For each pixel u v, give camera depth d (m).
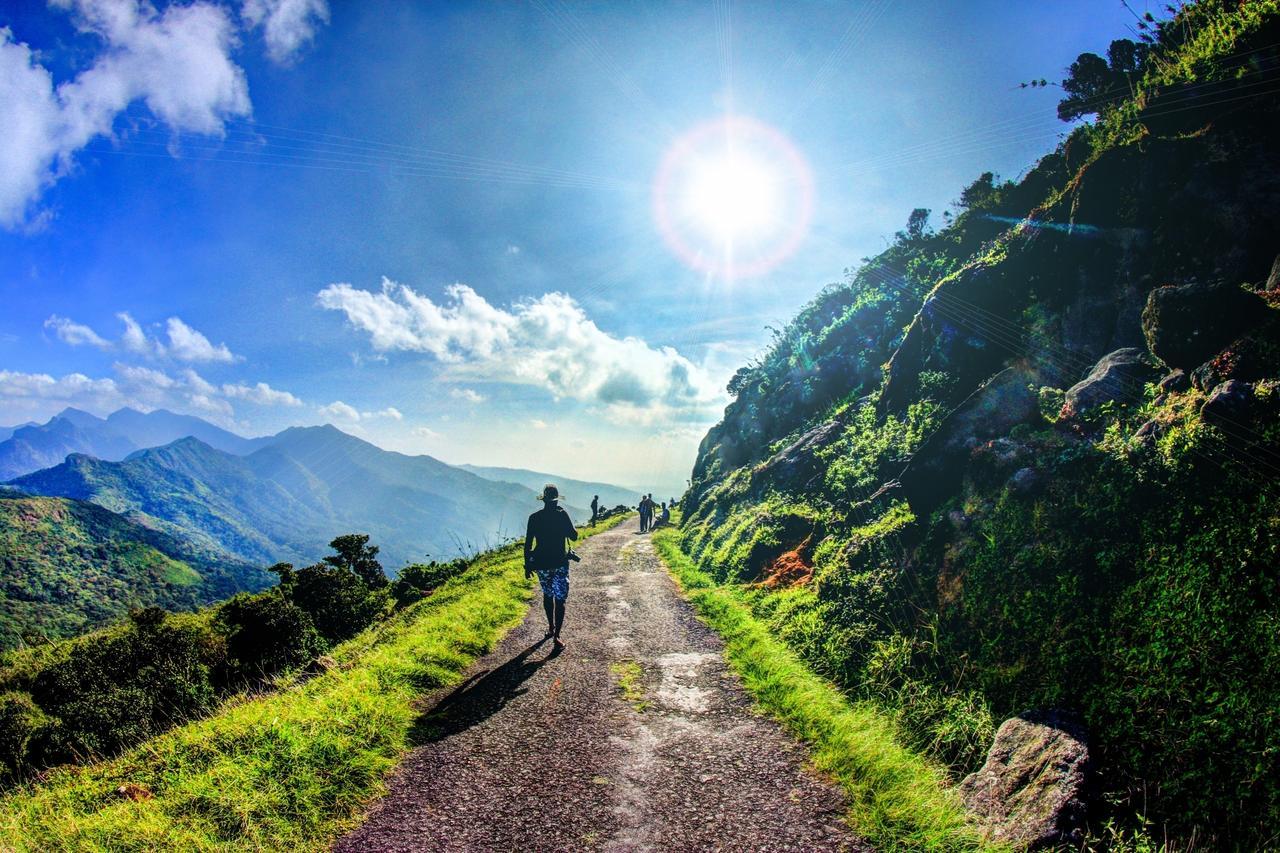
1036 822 3.93
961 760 5.18
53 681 14.04
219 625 17.94
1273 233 6.54
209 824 4.09
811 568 10.52
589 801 4.46
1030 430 7.64
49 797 5.00
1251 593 4.36
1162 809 3.93
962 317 10.84
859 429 13.53
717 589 12.38
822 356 21.09
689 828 4.09
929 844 3.80
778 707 6.14
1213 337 6.02
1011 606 5.98
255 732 5.38
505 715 6.18
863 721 5.61
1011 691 5.43
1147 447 5.85
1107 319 8.29
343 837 4.02
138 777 5.23
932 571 7.26
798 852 3.79
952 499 7.86
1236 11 8.60
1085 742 4.45
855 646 7.14
